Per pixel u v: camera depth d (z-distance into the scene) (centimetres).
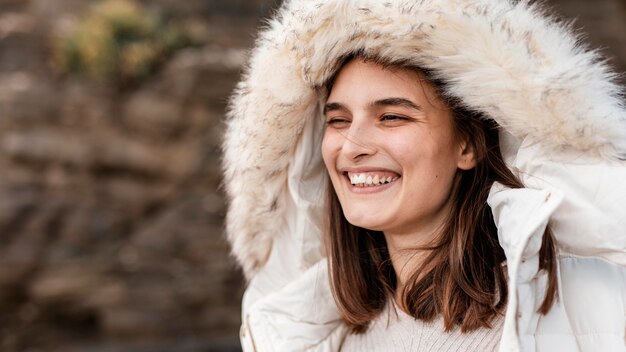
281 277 180
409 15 129
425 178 141
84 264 841
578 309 132
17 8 1122
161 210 909
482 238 144
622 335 130
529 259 125
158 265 843
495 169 142
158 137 938
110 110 954
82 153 905
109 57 980
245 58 157
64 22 1070
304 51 141
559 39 128
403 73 138
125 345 780
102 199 897
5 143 892
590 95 123
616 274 133
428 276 149
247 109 154
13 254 833
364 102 140
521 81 125
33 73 1002
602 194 124
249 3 1134
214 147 929
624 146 124
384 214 145
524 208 126
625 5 1180
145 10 1091
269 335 172
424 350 147
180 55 1009
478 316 139
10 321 821
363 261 165
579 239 128
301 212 168
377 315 162
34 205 863
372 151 142
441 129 140
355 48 138
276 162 161
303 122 157
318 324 171
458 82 132
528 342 126
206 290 822
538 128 126
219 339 791
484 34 126
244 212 169
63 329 822
